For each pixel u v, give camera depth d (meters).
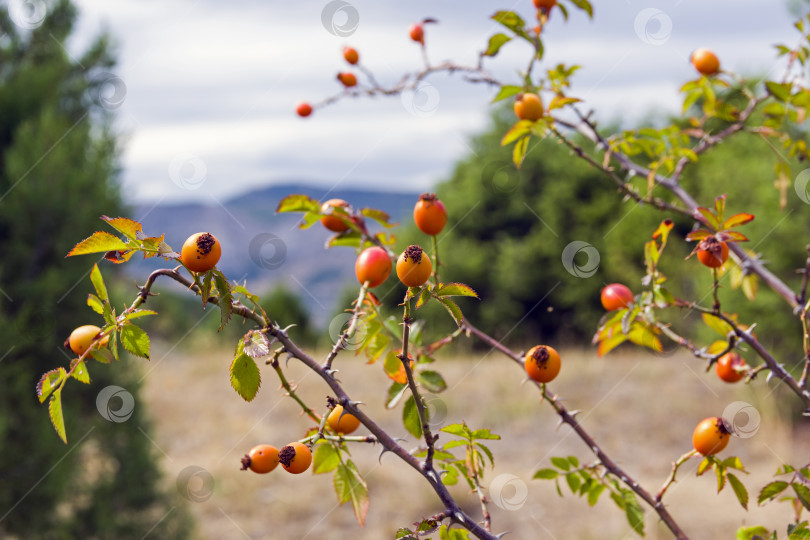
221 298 1.15
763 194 8.77
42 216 5.87
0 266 5.71
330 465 1.38
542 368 1.63
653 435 8.88
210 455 8.31
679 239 12.36
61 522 5.68
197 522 6.46
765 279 2.05
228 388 11.32
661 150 2.33
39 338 5.63
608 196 14.92
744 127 2.35
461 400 10.54
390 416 9.66
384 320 1.69
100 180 6.27
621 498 1.75
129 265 6.52
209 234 1.14
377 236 1.81
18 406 5.50
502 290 15.48
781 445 8.13
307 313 14.86
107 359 1.18
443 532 1.25
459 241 16.05
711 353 1.90
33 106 7.12
